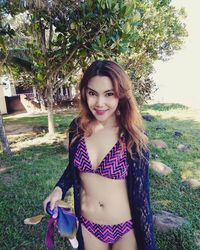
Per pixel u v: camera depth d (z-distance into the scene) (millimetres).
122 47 5344
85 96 1604
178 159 5469
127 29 5176
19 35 6930
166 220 3055
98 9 5246
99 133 1617
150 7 9070
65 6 5719
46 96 7816
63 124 9289
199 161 5363
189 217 3309
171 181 4352
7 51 6500
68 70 7582
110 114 1551
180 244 2730
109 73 1478
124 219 1661
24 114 12750
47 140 7383
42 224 3160
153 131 7770
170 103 13445
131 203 1610
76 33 5973
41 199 3797
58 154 6117
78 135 1680
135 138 1541
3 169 5160
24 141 7469
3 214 3404
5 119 11477
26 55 7133
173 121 9523
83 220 1749
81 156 1639
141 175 1538
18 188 4191
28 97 13672
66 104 13188
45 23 6734
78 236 1755
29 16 6395
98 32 5629
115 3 5059
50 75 7332
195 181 4250
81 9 5578
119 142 1562
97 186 1627
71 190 3990
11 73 8133
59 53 6512
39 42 6875
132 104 1591
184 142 6672
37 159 5777
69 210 1598
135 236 1701
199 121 9414
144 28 9094
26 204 3648
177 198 3807
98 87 1494
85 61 6832
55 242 2793
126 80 1544
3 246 2824
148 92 12430
